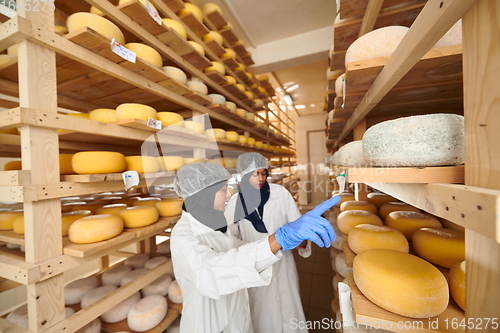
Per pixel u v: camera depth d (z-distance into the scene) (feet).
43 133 2.50
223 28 7.36
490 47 0.95
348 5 3.43
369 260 1.98
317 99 17.47
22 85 2.36
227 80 6.23
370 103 2.88
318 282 7.83
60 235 2.72
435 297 1.56
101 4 3.19
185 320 2.74
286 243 2.06
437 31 1.28
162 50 4.28
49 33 2.47
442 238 2.26
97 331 3.59
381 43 2.24
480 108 1.01
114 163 3.04
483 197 0.82
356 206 4.07
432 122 1.42
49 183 2.55
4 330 2.62
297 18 8.49
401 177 1.36
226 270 2.01
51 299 2.63
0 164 5.70
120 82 3.75
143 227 3.37
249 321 3.37
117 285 4.45
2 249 3.53
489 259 1.06
